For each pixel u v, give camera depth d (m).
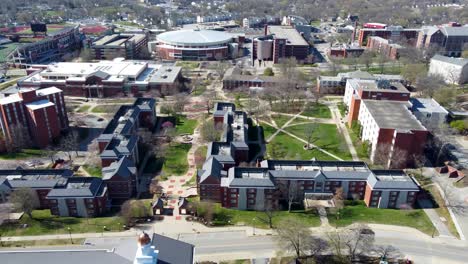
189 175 183.25
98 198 150.50
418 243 132.12
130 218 144.00
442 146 190.88
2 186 152.62
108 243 131.62
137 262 81.38
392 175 162.75
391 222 143.62
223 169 171.50
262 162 171.50
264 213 151.88
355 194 161.12
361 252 127.12
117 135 191.50
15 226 141.62
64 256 95.38
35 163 192.25
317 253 126.19
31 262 93.31
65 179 160.38
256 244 132.75
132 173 165.62
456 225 141.88
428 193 164.25
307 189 160.62
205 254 127.50
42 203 157.88
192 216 148.75
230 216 149.88
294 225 133.00
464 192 164.50
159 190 169.75
